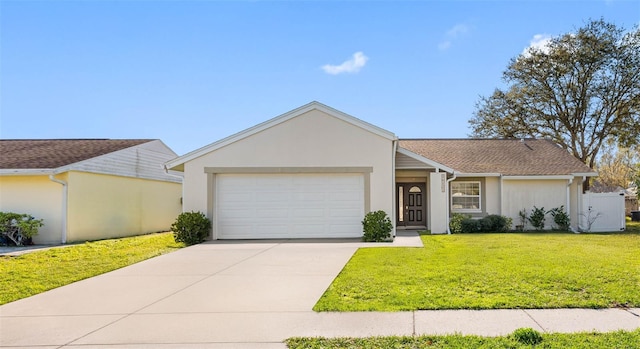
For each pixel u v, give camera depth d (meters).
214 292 6.91
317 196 14.41
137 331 5.03
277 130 14.41
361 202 14.28
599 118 26.06
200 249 11.98
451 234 15.71
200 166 14.47
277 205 14.43
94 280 8.03
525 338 4.40
